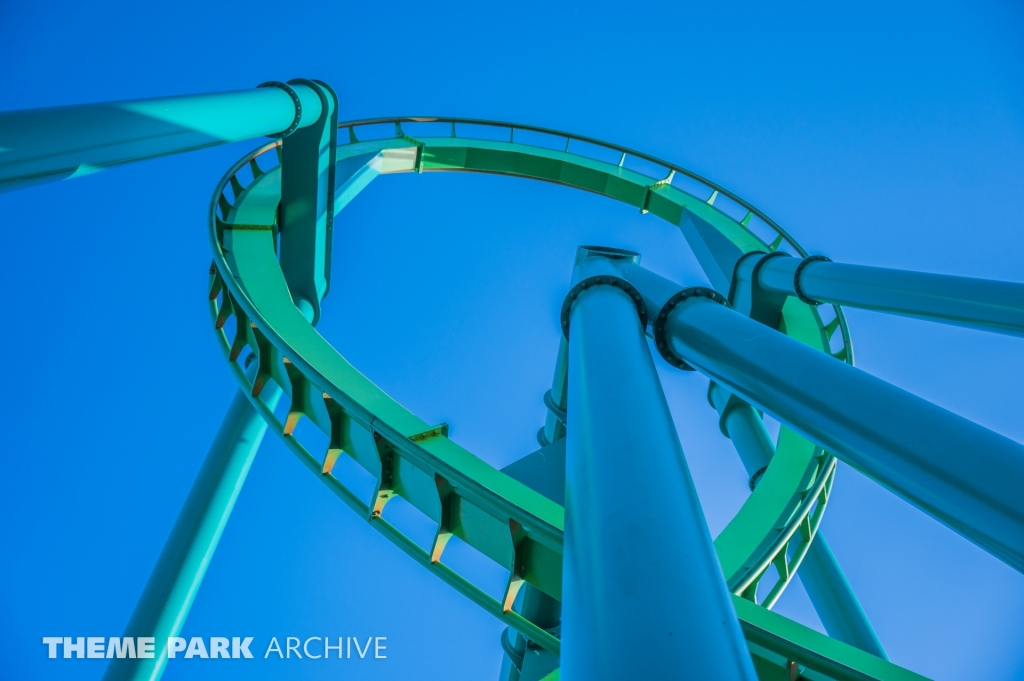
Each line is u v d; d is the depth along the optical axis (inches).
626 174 984.9
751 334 327.3
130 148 355.6
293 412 455.8
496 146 956.6
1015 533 205.3
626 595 169.5
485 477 382.9
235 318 491.8
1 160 278.5
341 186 731.4
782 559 564.4
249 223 573.9
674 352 390.6
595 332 331.6
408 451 387.2
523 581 371.9
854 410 259.6
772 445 700.0
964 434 229.0
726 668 149.2
